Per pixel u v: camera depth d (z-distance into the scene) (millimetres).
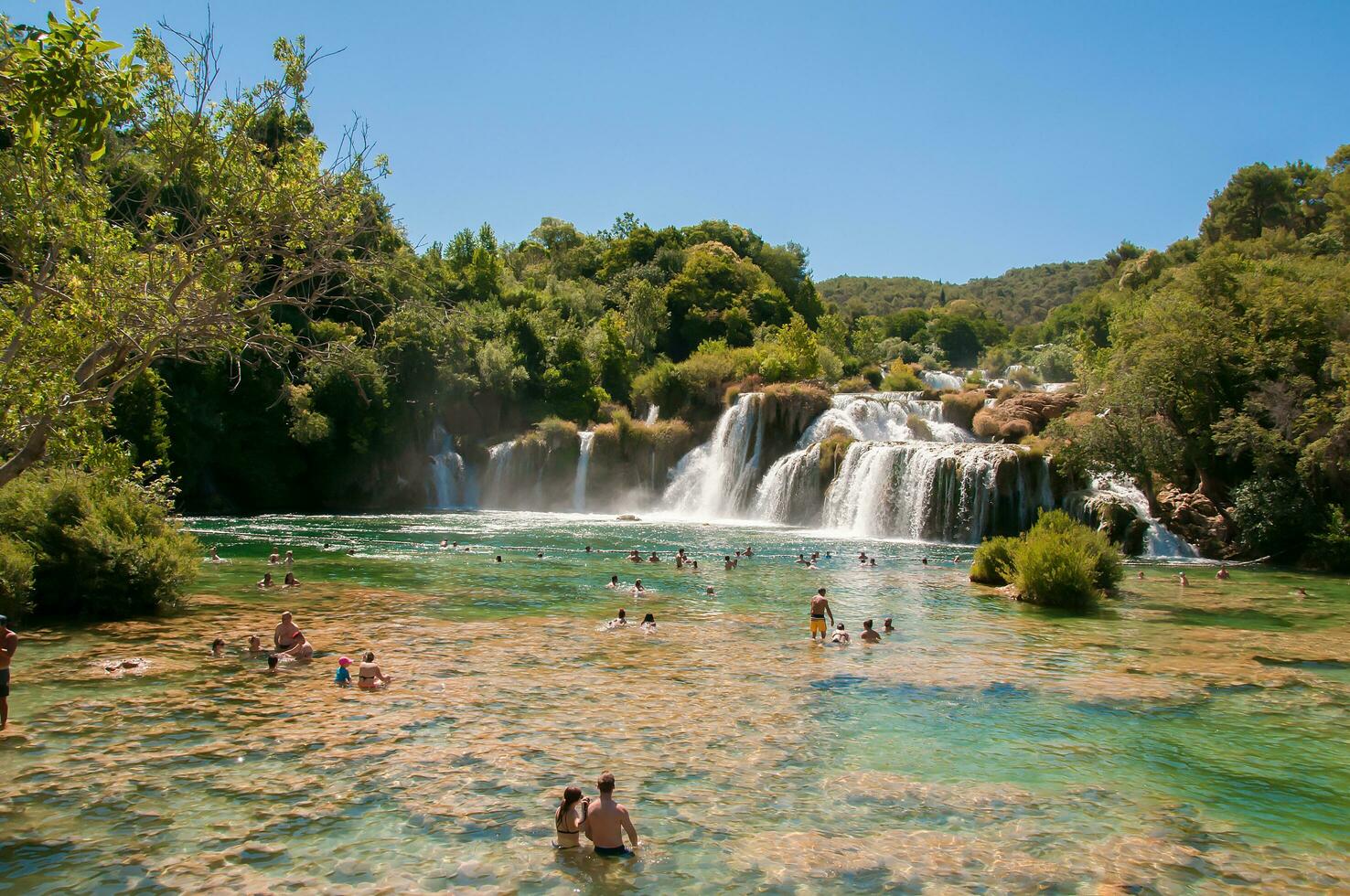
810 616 22500
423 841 9672
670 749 12852
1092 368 60625
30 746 12523
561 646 19797
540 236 142000
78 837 9609
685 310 102938
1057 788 11648
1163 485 45250
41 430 13844
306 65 15516
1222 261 47062
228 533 45312
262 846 9484
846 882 8922
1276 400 40094
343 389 60156
